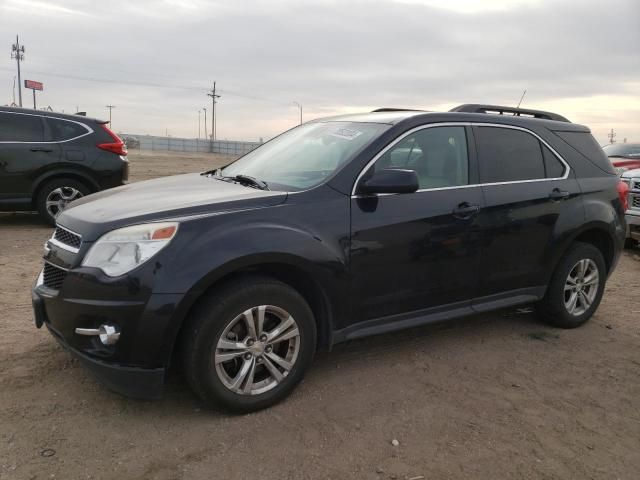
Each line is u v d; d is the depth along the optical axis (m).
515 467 2.80
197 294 2.89
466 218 3.87
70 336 2.98
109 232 2.95
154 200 3.32
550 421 3.26
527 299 4.41
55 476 2.57
